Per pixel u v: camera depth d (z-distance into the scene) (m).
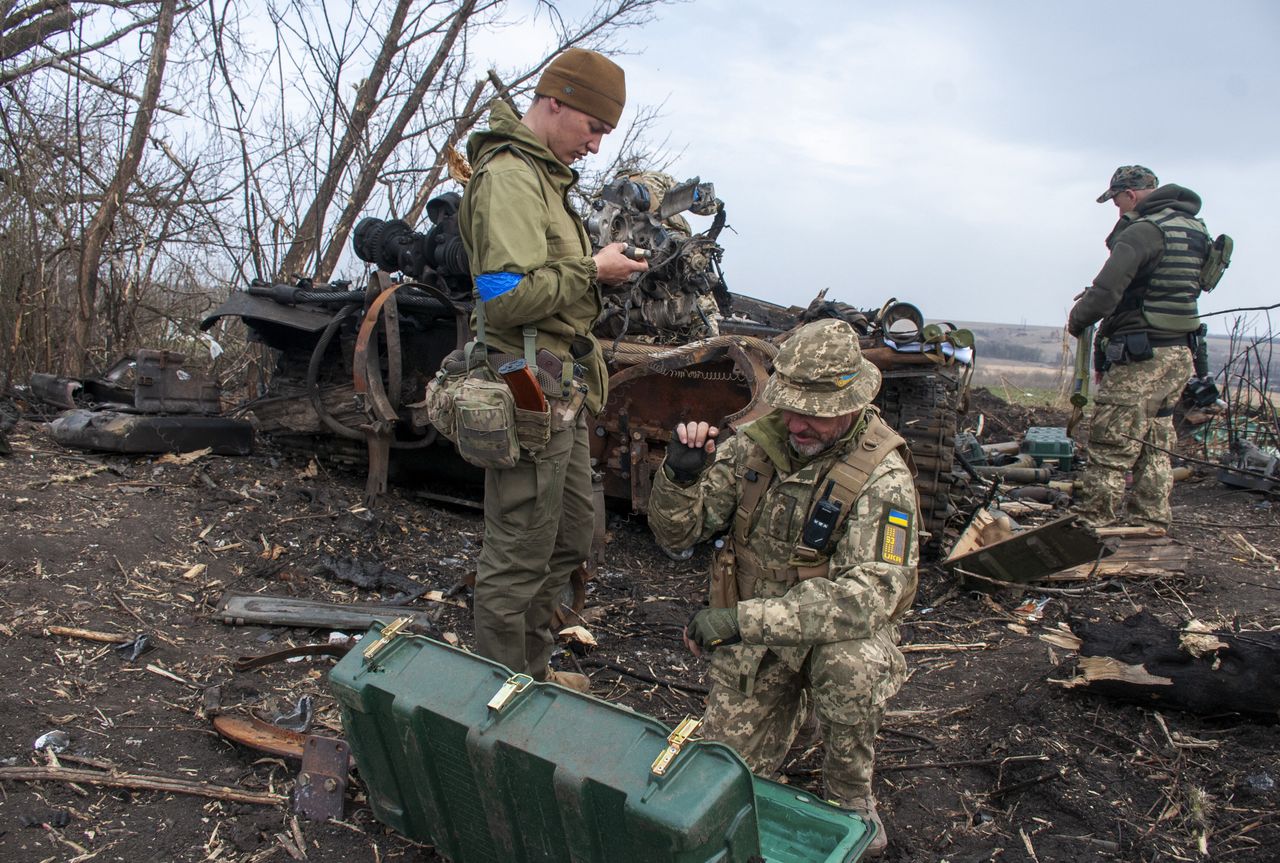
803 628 2.52
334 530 4.90
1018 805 3.15
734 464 2.83
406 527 5.13
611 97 2.99
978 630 4.62
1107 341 5.84
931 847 2.96
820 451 2.66
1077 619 4.66
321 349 5.36
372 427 5.10
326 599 4.29
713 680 2.83
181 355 5.98
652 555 5.52
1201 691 3.45
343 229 8.96
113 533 4.48
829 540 2.63
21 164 7.48
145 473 5.42
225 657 3.66
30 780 2.79
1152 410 5.72
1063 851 2.92
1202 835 2.95
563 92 2.97
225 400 8.20
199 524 4.76
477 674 2.41
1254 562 5.79
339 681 2.49
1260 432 8.26
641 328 5.84
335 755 2.85
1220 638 3.53
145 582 4.13
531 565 3.09
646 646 4.30
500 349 3.00
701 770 2.03
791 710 2.88
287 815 2.79
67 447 5.71
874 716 2.67
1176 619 4.69
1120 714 3.59
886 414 5.38
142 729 3.13
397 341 5.17
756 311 7.47
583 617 4.53
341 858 2.65
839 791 2.82
